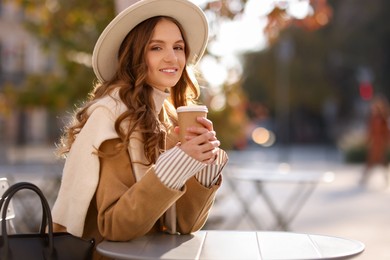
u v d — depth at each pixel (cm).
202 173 324
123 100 323
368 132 1933
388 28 5162
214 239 317
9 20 3866
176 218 331
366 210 1303
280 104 5419
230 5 785
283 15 825
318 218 1180
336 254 278
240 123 963
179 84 367
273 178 766
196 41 362
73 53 963
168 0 329
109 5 880
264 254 279
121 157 314
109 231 304
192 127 293
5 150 3206
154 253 279
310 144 6575
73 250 301
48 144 4572
